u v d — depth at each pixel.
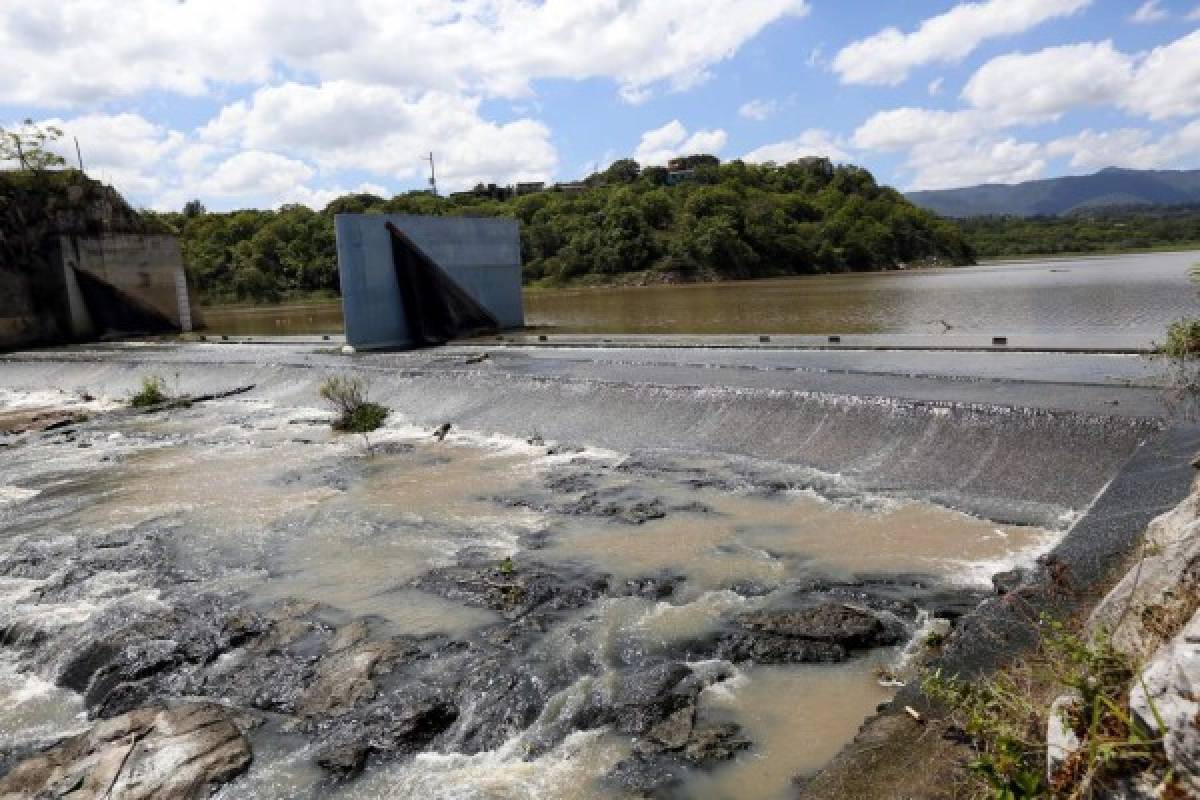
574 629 9.16
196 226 102.00
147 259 43.84
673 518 12.43
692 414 16.91
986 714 5.25
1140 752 3.55
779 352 22.98
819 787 5.81
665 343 26.52
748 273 98.25
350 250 29.31
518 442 17.91
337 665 8.61
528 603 9.86
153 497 15.40
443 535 12.44
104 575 11.55
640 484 14.13
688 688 7.93
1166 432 11.65
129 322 43.25
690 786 6.59
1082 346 19.94
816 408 15.46
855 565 10.36
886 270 115.62
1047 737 4.31
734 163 152.88
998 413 13.34
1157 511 9.20
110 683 8.77
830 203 131.50
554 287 94.69
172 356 31.50
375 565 11.41
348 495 14.79
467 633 9.23
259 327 49.84
